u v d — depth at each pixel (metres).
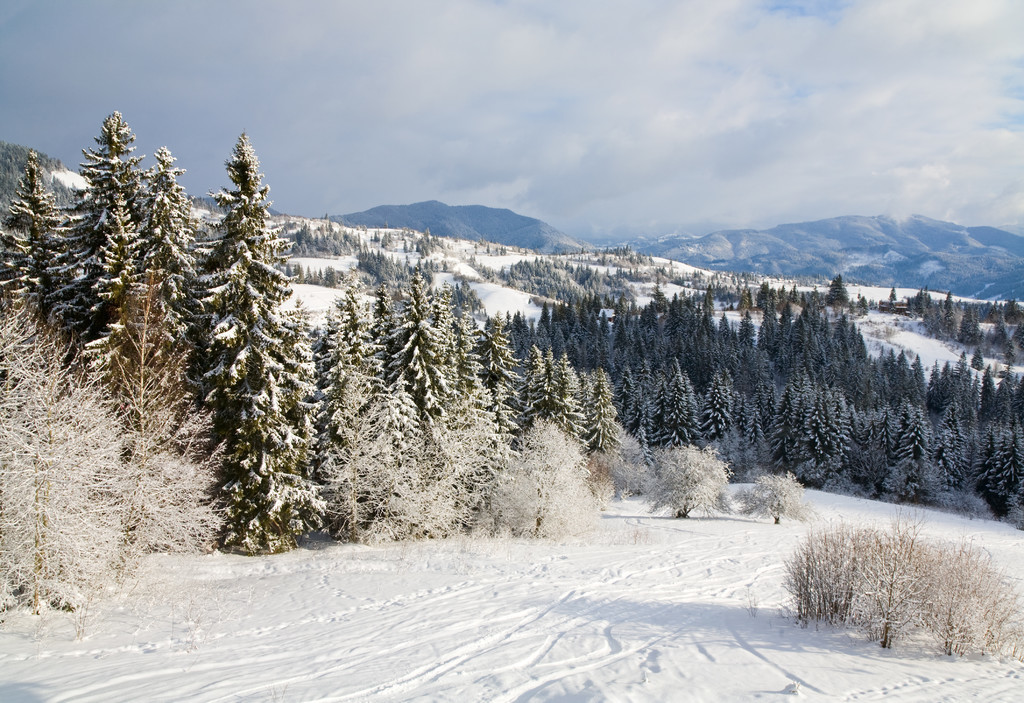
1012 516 50.31
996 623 11.68
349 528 26.08
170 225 20.92
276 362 21.30
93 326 20.48
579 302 150.62
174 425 19.95
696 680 9.36
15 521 12.66
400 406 26.91
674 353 99.75
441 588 16.92
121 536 14.73
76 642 11.61
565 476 28.59
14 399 13.27
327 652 11.09
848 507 48.09
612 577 19.48
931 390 100.12
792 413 65.25
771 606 16.41
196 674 9.77
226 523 21.56
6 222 22.02
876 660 11.03
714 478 40.44
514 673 9.83
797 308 153.75
